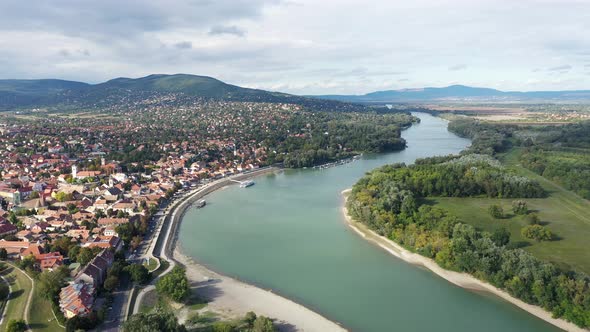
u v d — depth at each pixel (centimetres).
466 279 18312
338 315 15538
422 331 14600
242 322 14550
